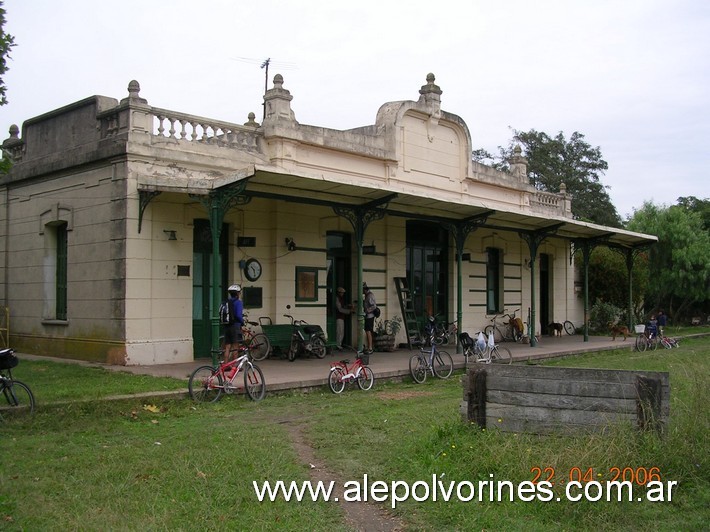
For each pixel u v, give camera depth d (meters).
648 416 6.55
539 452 6.46
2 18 8.34
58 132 15.28
